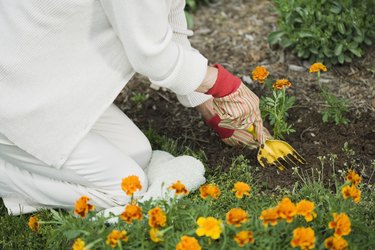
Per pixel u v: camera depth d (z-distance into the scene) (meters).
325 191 1.73
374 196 1.74
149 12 1.49
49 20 1.53
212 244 1.52
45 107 1.59
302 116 2.03
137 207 1.50
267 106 1.92
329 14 2.17
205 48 2.35
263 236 1.51
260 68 1.85
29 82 1.58
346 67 2.20
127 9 1.49
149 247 1.53
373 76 2.16
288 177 1.83
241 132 1.88
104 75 1.61
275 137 1.92
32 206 1.78
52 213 1.76
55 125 1.61
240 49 2.33
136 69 1.58
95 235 1.55
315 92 2.12
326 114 1.97
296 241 1.43
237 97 1.68
